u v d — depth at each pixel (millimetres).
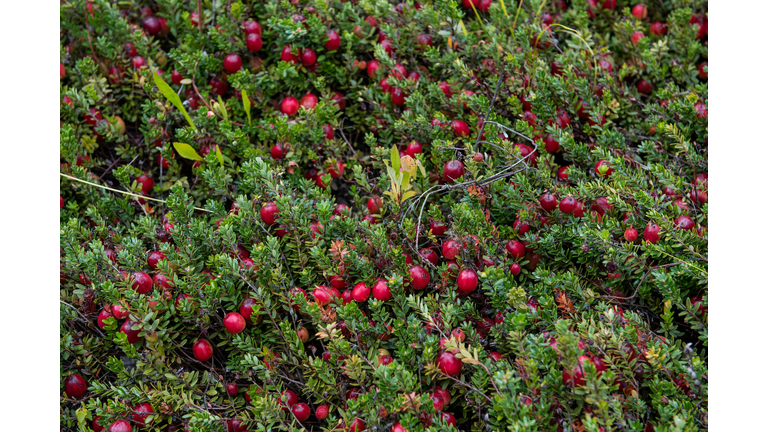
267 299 1295
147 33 1488
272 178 1342
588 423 1195
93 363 1309
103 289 1282
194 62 1434
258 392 1274
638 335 1261
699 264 1306
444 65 1436
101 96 1439
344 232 1339
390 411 1236
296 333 1281
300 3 1475
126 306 1276
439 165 1380
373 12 1472
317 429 1297
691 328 1282
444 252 1314
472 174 1349
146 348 1300
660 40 1463
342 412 1255
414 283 1306
